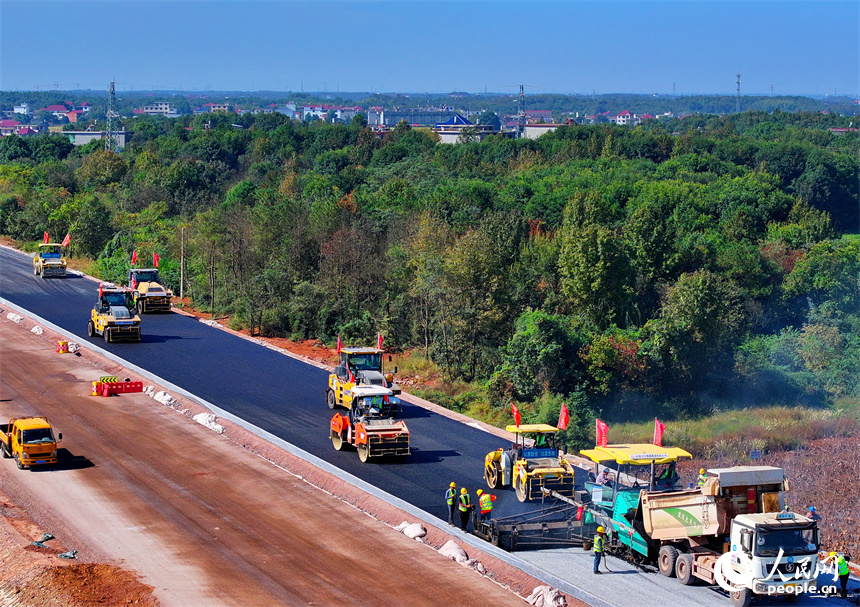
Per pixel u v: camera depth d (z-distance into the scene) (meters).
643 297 72.94
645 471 30.66
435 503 34.25
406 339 67.81
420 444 42.16
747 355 64.94
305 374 54.47
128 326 60.50
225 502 34.88
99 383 49.62
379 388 40.41
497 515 32.69
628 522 29.12
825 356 67.56
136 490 35.97
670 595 26.83
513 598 27.34
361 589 27.70
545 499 33.75
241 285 74.19
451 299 63.53
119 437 42.66
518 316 64.44
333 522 33.09
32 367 54.91
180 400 48.03
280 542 31.20
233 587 27.73
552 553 30.31
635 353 58.88
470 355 61.88
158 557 29.86
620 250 67.31
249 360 57.50
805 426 53.69
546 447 35.44
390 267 73.19
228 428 43.81
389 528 32.59
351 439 39.81
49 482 36.66
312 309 69.31
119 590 27.34
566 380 56.78
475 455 40.56
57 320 66.19
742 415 57.03
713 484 27.38
